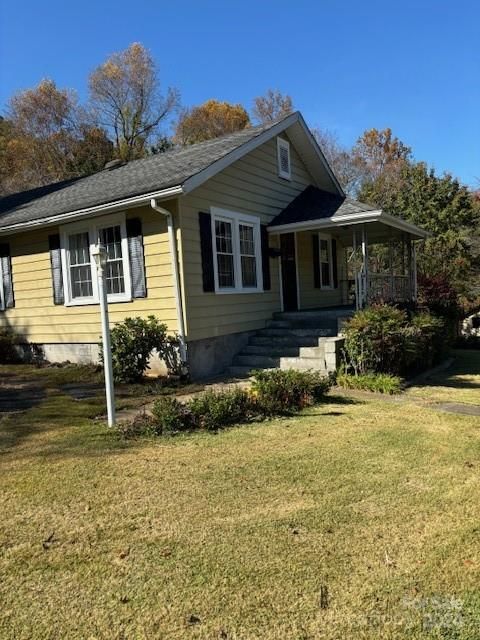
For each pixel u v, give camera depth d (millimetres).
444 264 22203
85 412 7090
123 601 2736
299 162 14188
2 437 5855
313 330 10938
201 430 6027
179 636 2459
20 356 12422
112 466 4809
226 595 2768
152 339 9273
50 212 10812
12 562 3145
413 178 26078
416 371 10797
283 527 3518
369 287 11141
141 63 36719
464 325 20203
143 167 12516
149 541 3363
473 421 6418
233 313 10883
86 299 10953
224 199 10750
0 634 2492
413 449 5227
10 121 34562
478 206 24422
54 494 4172
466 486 4215
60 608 2688
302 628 2498
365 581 2869
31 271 11984
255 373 7445
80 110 36312
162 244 9570
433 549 3203
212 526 3553
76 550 3271
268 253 12266
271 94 38250
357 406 7316
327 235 15445
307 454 5082
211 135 37125
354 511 3756
